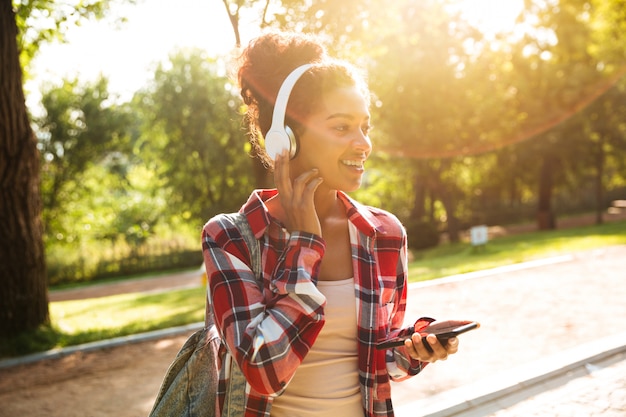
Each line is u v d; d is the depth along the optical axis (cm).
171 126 2753
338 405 136
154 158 2959
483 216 3903
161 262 2872
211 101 2722
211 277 126
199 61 2711
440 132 2422
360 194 3105
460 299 854
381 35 1063
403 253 153
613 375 466
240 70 145
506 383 451
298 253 121
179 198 2909
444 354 130
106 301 1347
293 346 117
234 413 129
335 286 138
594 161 2927
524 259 1205
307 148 134
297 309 118
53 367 689
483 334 641
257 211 131
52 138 2534
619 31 2588
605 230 2036
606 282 897
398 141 2430
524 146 2695
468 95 2464
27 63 1030
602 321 655
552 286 897
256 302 122
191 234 3192
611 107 2739
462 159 2717
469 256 1554
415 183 2923
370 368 136
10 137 795
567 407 412
